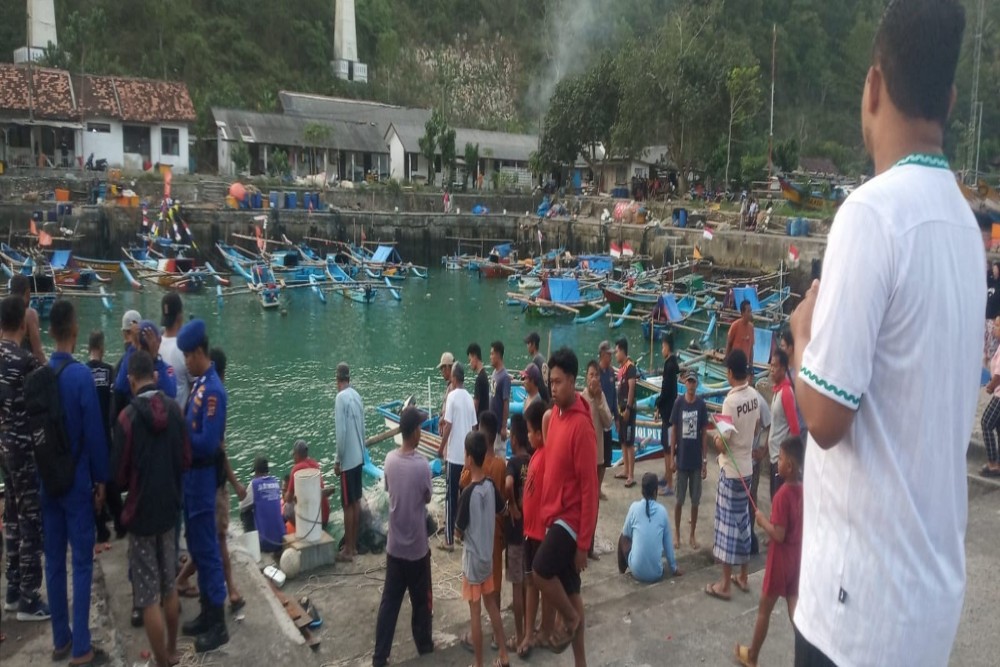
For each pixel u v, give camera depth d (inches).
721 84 1897.1
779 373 265.4
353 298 1375.5
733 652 180.1
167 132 1929.1
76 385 193.3
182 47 2701.8
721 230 1489.9
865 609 66.1
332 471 570.3
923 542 64.6
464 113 3390.7
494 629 212.2
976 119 2127.2
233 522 420.8
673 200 1915.6
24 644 210.4
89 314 1133.1
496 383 403.9
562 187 2289.6
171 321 263.6
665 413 379.6
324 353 984.3
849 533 67.3
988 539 219.6
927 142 68.9
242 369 892.0
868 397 65.7
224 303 1300.4
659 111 1900.8
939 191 66.6
